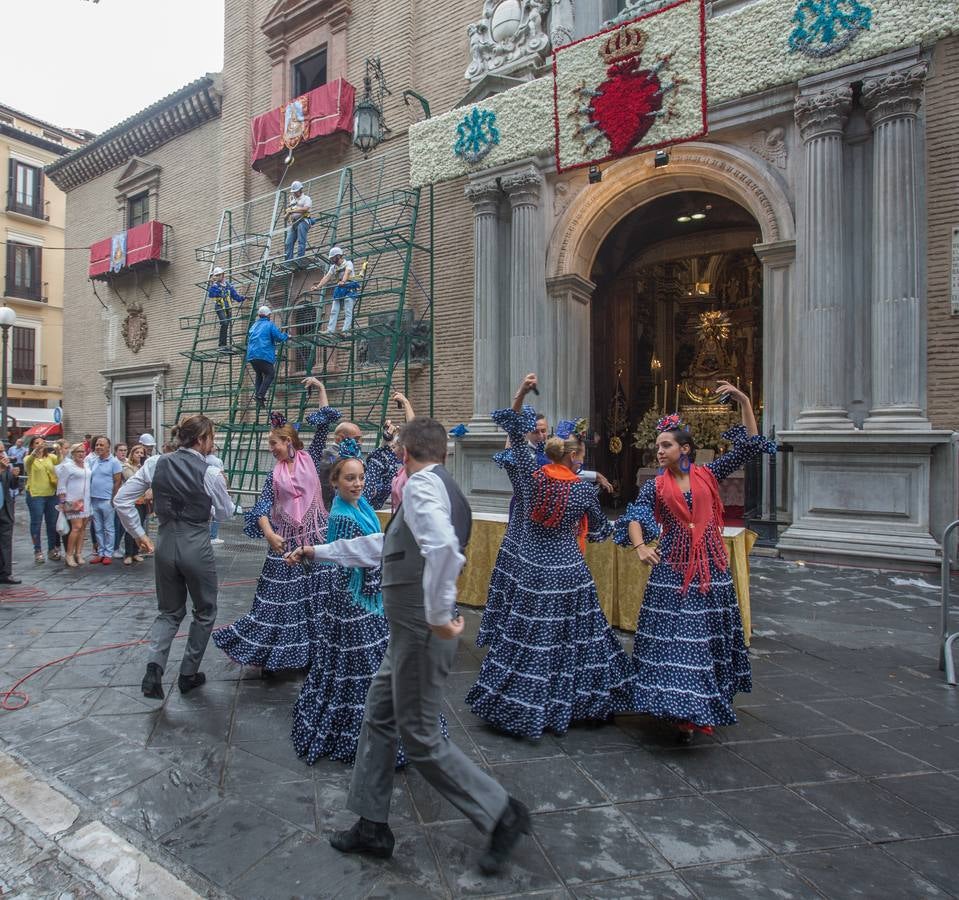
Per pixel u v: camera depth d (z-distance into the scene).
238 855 2.43
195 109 16.78
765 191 8.84
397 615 2.33
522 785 2.94
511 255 10.86
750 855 2.43
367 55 13.52
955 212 7.52
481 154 10.86
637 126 9.23
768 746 3.32
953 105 7.56
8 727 3.54
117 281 19.41
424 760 2.31
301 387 13.73
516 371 10.68
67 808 2.75
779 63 8.31
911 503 7.51
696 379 15.67
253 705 3.84
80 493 8.38
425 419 2.55
